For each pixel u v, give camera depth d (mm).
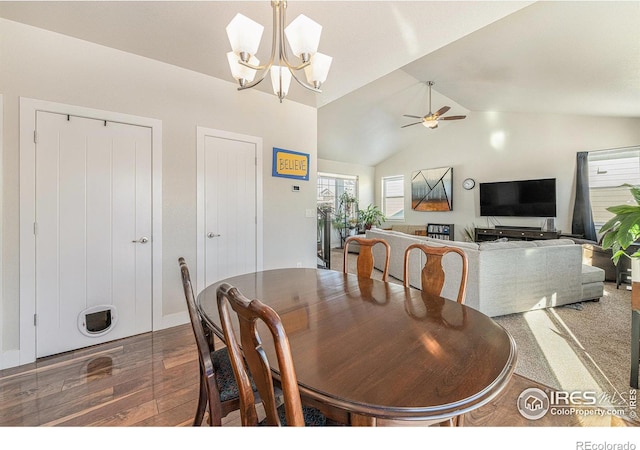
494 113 6480
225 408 1185
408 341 1020
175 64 2811
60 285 2324
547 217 5609
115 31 2285
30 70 2191
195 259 3012
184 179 2930
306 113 3980
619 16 2152
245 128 3373
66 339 2344
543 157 5793
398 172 8367
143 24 2201
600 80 3367
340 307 1387
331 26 2188
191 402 1719
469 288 2920
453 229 7215
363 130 6703
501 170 6398
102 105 2479
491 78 4242
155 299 2764
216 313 1312
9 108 2125
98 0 1937
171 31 2291
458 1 1924
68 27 2227
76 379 1951
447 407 695
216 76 3074
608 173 5027
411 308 1370
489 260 2834
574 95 4148
